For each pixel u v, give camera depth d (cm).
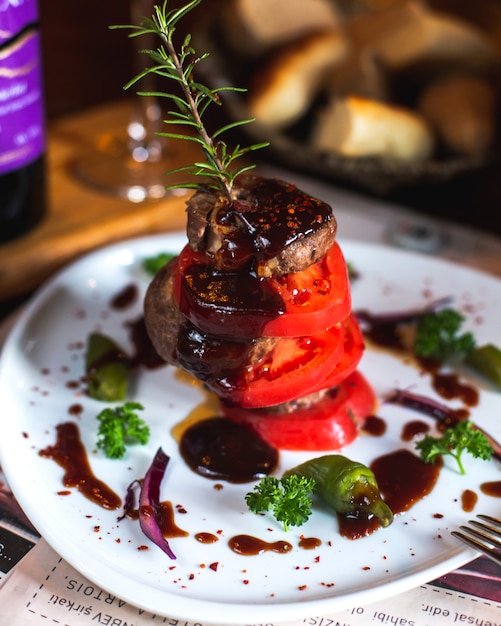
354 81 70
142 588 32
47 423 41
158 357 46
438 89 69
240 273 36
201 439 40
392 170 64
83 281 51
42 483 37
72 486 37
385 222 64
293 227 35
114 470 38
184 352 37
